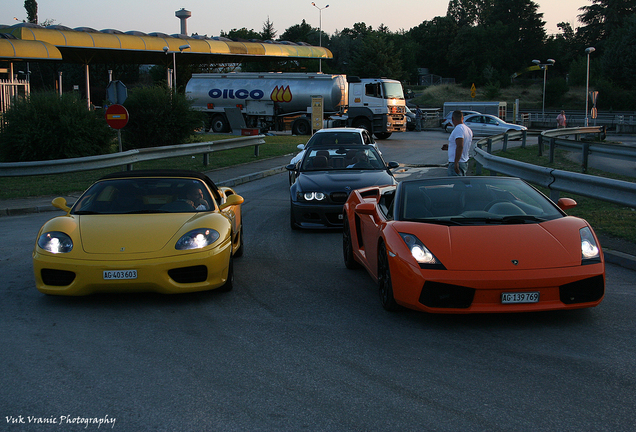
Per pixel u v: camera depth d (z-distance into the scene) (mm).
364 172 9430
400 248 4484
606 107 70062
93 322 4609
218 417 2969
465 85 97062
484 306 4168
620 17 103250
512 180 5562
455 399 3150
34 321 4629
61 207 5902
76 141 17219
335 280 6027
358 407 3068
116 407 3092
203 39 50562
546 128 50031
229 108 34812
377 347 3994
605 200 7480
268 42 57500
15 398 3213
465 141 9742
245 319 4691
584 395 3180
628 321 4473
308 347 4016
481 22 137625
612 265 6379
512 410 3008
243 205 11711
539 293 4164
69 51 44219
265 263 6867
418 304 4277
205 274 5098
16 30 39062
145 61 53125
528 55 114312
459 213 4980
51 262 4871
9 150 17234
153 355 3875
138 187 6031
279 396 3217
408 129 43375
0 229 9188
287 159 20953
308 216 8789
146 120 21672
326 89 32594
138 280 4832
